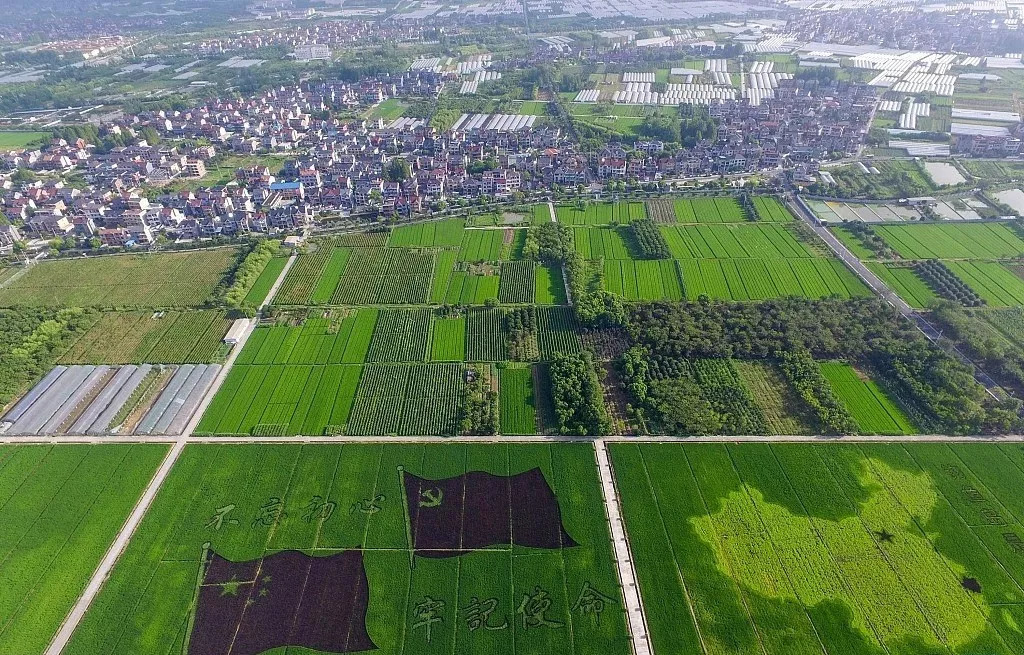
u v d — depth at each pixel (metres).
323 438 144.88
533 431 145.38
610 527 121.69
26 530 125.06
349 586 112.69
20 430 149.38
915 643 100.81
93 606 110.94
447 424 148.00
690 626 104.50
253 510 127.38
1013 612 104.62
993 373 159.38
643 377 159.25
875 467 132.50
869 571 112.00
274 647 103.88
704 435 142.25
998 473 130.25
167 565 117.31
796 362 161.50
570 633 104.19
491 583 112.50
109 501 130.50
